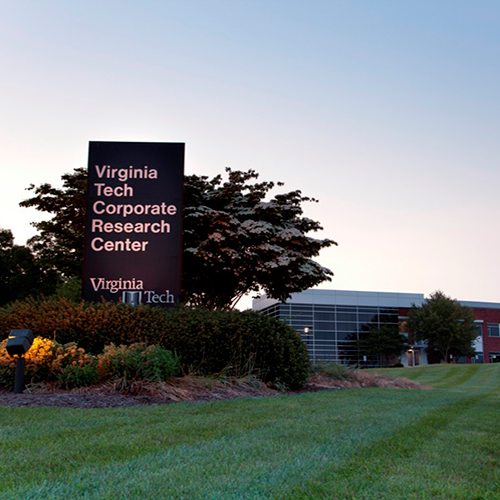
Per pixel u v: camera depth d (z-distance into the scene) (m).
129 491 3.60
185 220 16.89
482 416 8.54
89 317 11.77
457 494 3.79
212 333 11.91
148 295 13.62
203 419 6.97
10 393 9.34
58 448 4.96
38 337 10.42
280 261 16.30
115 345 11.55
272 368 12.45
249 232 16.84
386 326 58.72
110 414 7.23
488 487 4.11
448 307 54.12
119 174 14.14
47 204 17.91
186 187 17.14
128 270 13.74
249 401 9.21
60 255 22.61
